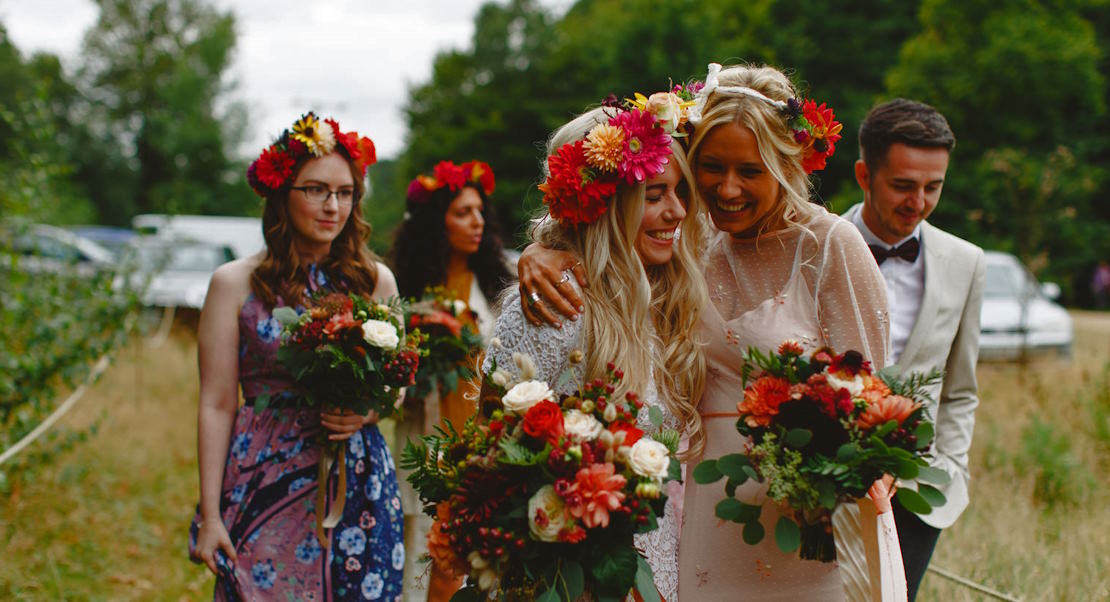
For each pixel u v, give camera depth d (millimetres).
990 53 19375
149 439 7969
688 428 2729
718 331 2742
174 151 46000
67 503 6188
